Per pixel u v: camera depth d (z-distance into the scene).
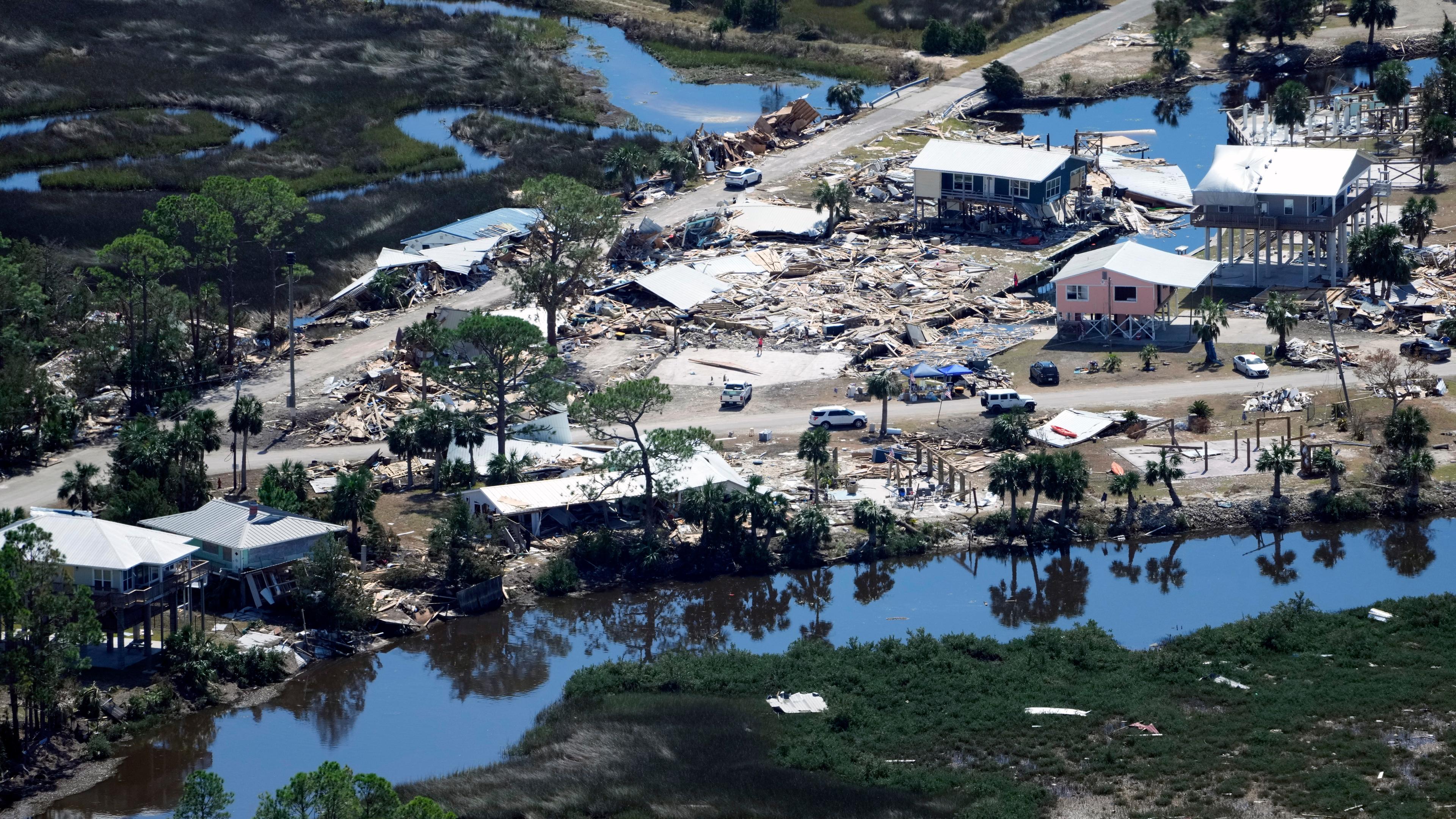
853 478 130.38
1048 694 100.38
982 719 97.38
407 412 144.88
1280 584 115.81
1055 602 114.75
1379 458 127.94
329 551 111.06
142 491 119.25
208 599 112.62
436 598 114.94
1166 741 93.56
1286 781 88.19
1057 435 136.00
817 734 96.56
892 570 120.19
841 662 105.62
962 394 146.75
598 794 89.44
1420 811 83.75
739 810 87.12
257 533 112.69
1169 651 105.00
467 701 104.38
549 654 110.31
